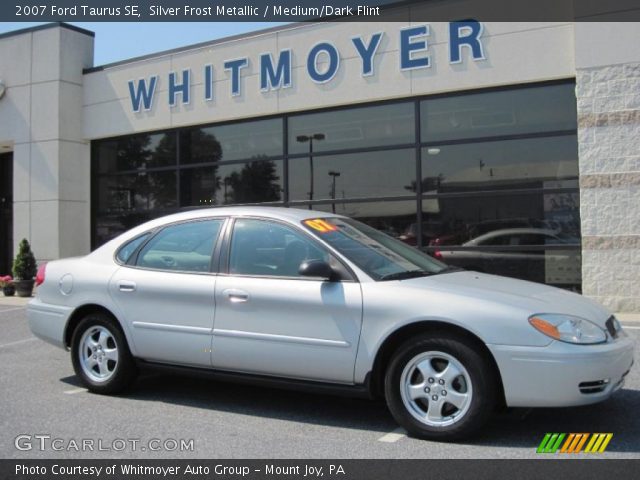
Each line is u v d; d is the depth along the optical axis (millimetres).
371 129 12344
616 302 10117
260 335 4871
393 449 4207
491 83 11148
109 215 15859
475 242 11359
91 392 5836
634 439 4312
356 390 4566
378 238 5480
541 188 10883
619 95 10141
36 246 15781
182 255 5484
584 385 4074
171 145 14844
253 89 13430
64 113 15641
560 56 10688
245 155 13758
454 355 4254
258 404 5398
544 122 10906
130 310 5520
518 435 4414
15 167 16156
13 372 6719
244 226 5301
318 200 12836
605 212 10211
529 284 5020
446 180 11633
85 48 16234
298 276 4875
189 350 5199
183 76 14359
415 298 4410
